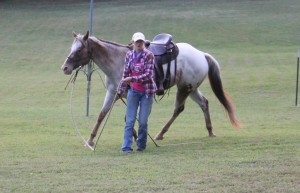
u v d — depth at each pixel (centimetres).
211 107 2106
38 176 898
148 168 943
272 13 5531
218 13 5534
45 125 1653
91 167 966
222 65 3319
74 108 2152
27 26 4953
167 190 790
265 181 824
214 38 4500
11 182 855
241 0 6297
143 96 1117
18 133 1494
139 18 5238
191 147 1184
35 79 3020
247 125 1605
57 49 4050
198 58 1305
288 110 1988
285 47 4122
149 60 1104
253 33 4678
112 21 5109
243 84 2678
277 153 1056
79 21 5112
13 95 2603
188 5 6019
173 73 1254
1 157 1087
